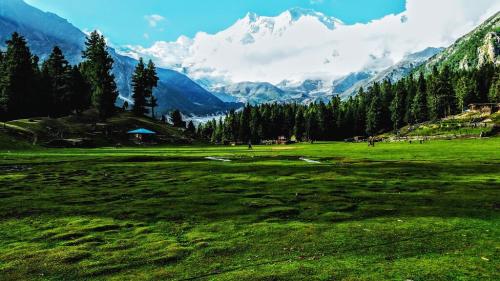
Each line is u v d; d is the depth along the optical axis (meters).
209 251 19.75
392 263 17.81
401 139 175.00
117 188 40.19
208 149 133.00
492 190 37.81
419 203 31.64
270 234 22.67
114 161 70.38
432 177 48.41
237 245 20.69
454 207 29.91
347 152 101.06
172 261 18.44
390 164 65.06
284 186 41.38
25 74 145.62
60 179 47.50
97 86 175.75
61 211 29.00
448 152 90.50
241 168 59.16
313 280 15.95
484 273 16.48
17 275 16.91
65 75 167.12
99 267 17.72
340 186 41.38
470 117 198.50
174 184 43.09
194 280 16.22
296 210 29.11
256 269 17.27
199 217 27.06
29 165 62.75
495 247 19.95
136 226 24.84
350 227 24.06
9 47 146.75
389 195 35.62
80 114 172.88
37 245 20.94
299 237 22.00
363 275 16.38
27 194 36.50
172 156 81.94
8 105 141.25
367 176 49.78
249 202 32.38
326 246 20.38
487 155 79.81
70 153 92.12
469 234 22.34
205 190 38.78
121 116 189.00
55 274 17.00
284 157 83.19
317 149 121.81
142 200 33.44
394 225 24.47
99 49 181.00
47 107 161.50
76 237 22.45
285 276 16.41
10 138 108.62
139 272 17.16
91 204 31.62
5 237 22.45
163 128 191.38
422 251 19.48
